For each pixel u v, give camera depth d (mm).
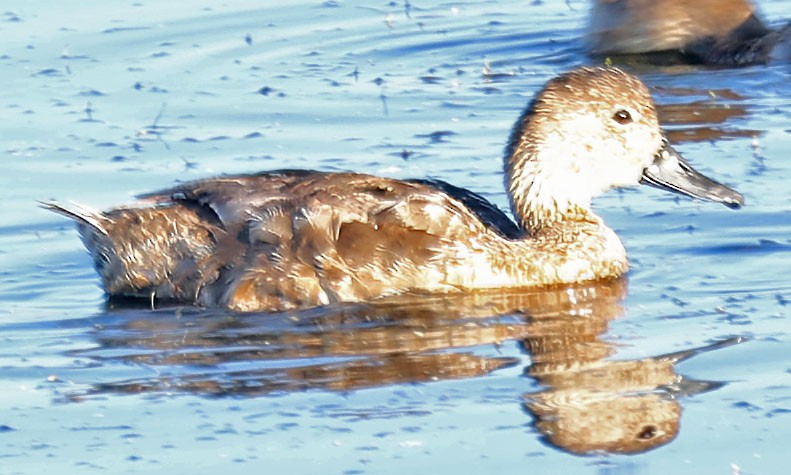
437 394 10852
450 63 20359
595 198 15406
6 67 19547
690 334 11930
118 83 19141
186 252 12867
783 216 14562
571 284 13227
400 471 9727
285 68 19938
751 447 9969
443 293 12953
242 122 17781
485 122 17734
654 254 13945
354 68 20031
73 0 22438
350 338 11977
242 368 11422
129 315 12664
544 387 10922
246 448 10086
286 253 12711
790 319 12180
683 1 20422
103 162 16438
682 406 10578
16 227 14797
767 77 19578
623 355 11508
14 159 16562
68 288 13422
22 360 11719
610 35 20547
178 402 10836
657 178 13836
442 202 13125
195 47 20625
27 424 10555
